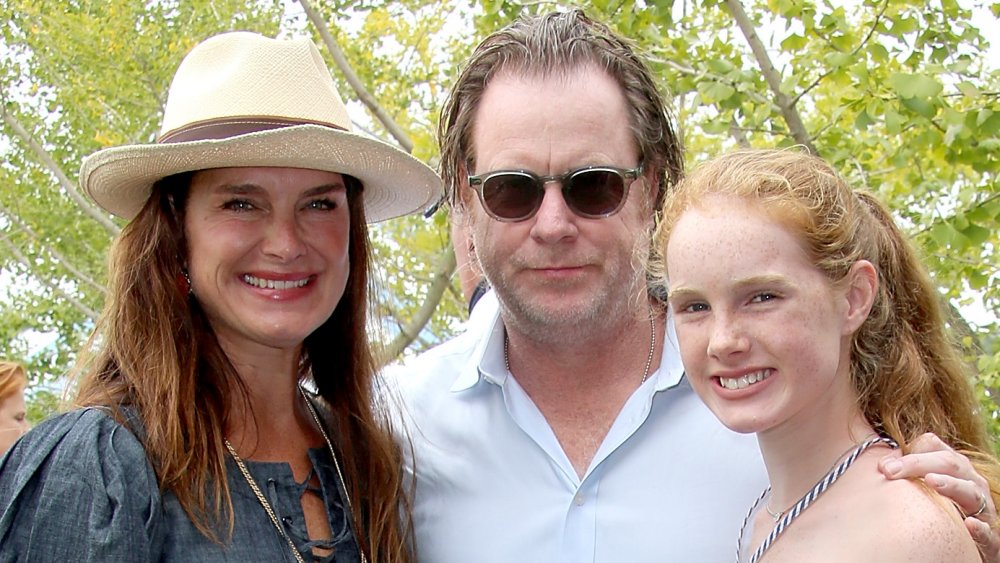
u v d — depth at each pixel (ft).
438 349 9.45
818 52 17.53
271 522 6.81
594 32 8.21
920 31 16.93
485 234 8.01
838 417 6.00
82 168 7.33
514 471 8.29
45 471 6.11
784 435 6.08
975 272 18.06
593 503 8.04
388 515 7.77
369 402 8.14
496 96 8.01
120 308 6.93
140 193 7.34
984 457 6.45
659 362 8.31
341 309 8.07
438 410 8.73
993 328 19.94
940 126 17.07
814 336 5.72
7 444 16.43
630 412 8.09
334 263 7.34
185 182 7.13
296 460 7.56
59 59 29.12
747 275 5.70
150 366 6.71
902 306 6.61
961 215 16.25
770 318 5.71
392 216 9.11
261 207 7.07
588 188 7.75
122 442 6.32
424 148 20.48
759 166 6.17
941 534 5.16
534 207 7.77
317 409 8.09
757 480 7.75
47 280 32.58
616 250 7.91
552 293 7.88
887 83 17.19
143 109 30.78
